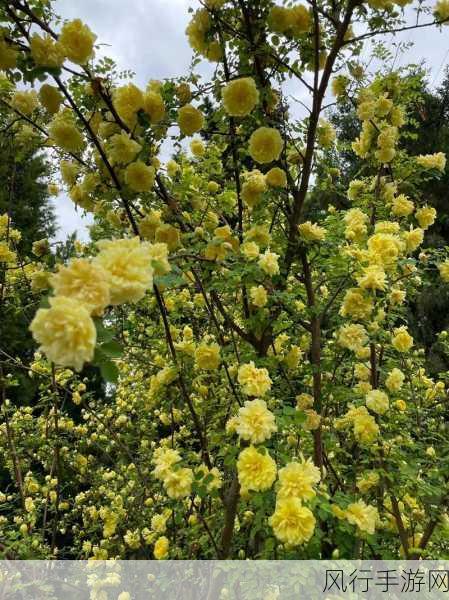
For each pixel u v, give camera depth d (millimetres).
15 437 3689
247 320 2314
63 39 1644
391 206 2846
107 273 958
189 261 2195
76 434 3953
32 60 1677
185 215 2680
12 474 3621
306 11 2211
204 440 2361
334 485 2400
